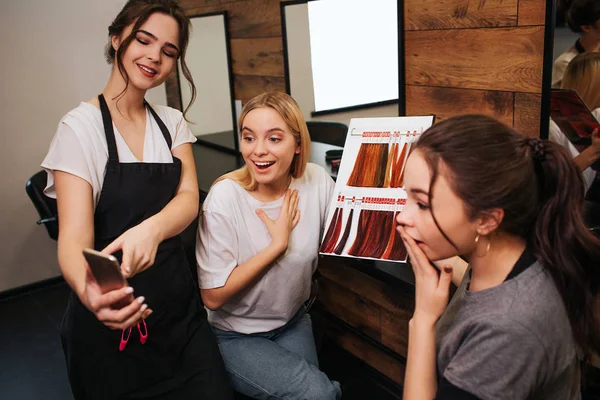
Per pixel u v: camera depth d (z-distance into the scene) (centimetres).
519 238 102
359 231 167
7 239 371
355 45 239
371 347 244
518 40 181
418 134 171
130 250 135
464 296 108
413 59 218
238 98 346
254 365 173
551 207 98
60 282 392
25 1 351
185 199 160
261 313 180
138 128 163
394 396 235
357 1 233
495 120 100
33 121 367
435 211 98
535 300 94
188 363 165
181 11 159
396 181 168
